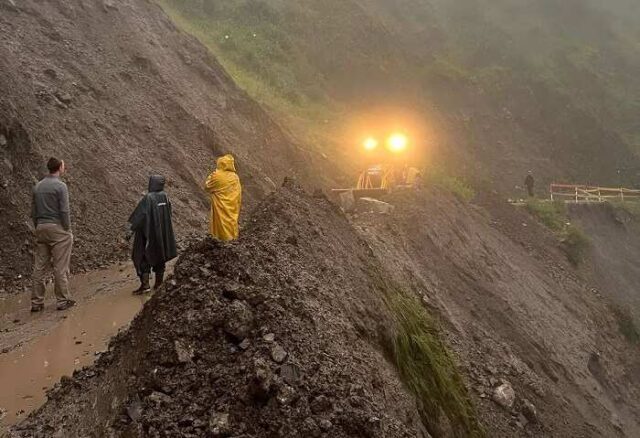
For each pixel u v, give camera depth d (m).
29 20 11.91
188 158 12.16
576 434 9.12
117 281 7.32
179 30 17.88
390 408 3.65
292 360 3.16
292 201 6.22
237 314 3.32
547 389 10.09
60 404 3.59
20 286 7.07
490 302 12.32
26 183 8.16
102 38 13.63
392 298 6.38
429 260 11.95
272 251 4.50
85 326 5.63
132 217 6.60
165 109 13.17
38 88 10.05
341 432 2.85
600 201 30.78
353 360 3.68
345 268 5.56
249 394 2.83
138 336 3.60
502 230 20.80
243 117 16.52
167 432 2.66
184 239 9.25
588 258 23.62
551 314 15.06
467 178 25.64
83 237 8.29
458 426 5.37
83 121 10.39
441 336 8.54
